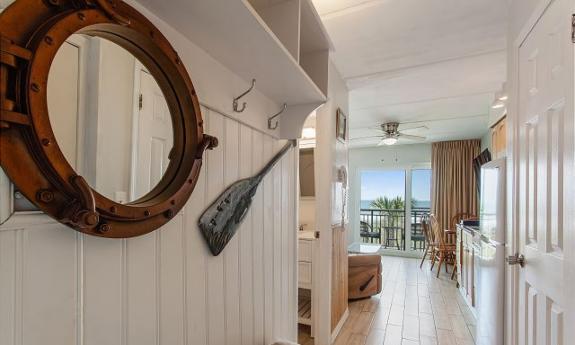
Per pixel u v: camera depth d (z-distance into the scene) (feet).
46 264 1.74
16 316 1.61
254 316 4.12
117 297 2.19
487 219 7.32
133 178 2.26
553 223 3.82
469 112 12.69
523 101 4.92
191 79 2.91
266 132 4.42
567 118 3.43
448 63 7.91
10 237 1.59
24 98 1.54
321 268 8.05
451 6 5.48
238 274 3.76
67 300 1.86
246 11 2.42
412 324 9.33
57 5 1.72
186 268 2.88
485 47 7.02
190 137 2.70
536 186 4.40
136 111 2.29
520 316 5.09
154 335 2.51
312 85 3.98
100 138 2.02
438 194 19.24
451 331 8.84
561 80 3.59
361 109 12.34
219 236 3.31
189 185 2.68
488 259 6.97
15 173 1.53
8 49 1.47
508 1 5.38
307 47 4.71
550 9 3.89
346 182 9.86
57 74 1.76
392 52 7.29
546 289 4.03
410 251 20.77
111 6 1.95
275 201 4.76
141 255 2.39
